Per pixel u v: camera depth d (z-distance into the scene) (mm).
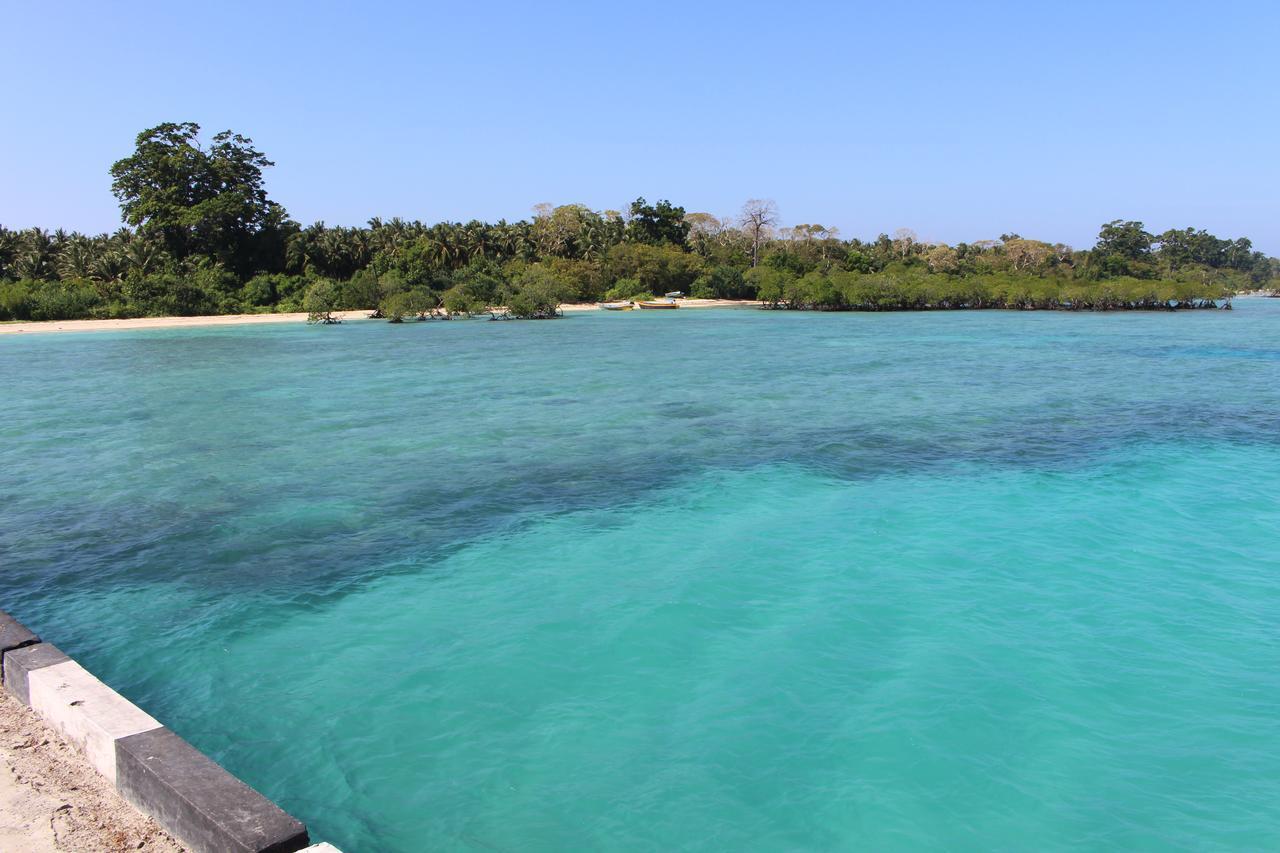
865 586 11945
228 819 4910
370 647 10141
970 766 7598
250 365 45344
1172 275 160750
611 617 10945
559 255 124500
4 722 6855
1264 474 18375
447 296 96000
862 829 6727
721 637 10312
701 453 20953
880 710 8555
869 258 135750
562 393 32531
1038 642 10102
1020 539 13992
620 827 6766
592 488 17641
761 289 111938
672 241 138000
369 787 7316
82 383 37844
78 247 94500
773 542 13969
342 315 95812
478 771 7559
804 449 21297
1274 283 193875
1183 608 11094
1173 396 30344
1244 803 7074
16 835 5270
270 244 105562
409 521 15375
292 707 8695
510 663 9680
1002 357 46062
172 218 96375
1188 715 8461
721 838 6637
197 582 12336
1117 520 15039
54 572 12773
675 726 8297
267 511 16062
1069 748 7883
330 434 24141
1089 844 6574
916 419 25656
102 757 6047
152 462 20578
